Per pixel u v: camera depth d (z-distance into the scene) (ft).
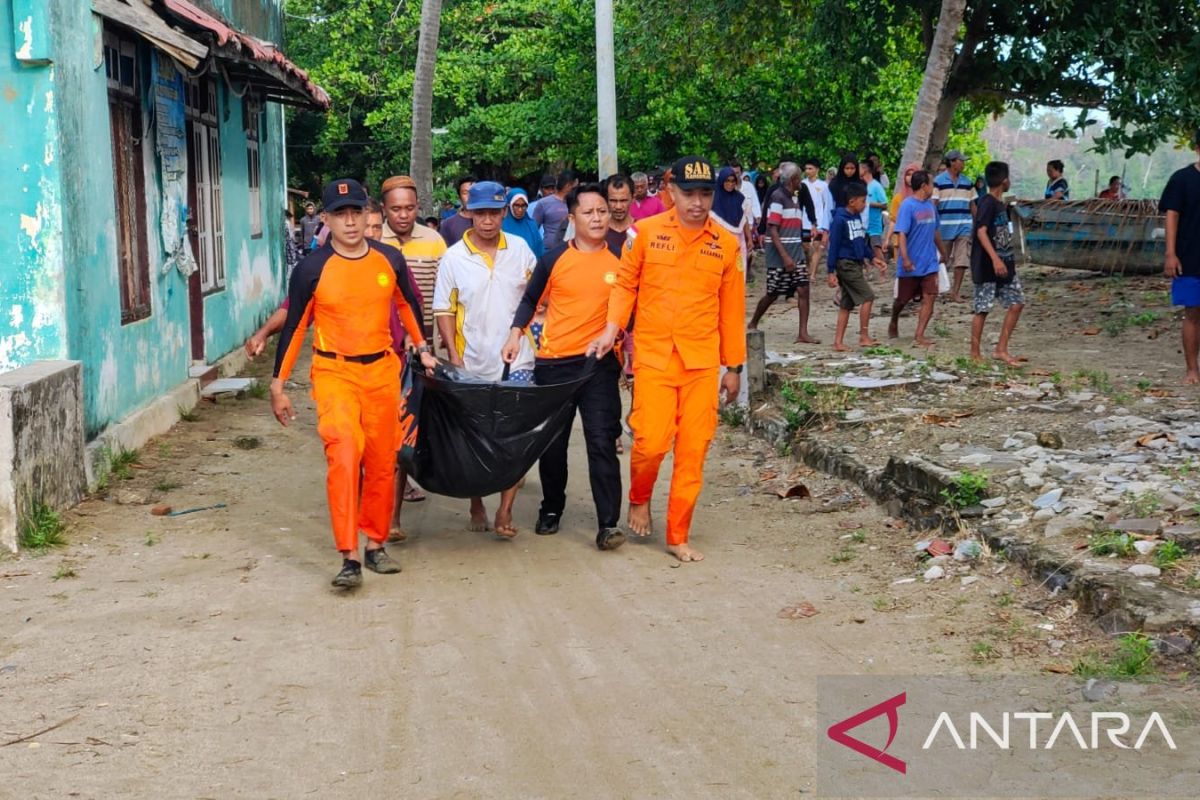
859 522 25.13
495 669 17.90
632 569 22.85
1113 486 23.12
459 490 24.02
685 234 22.71
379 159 138.00
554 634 19.38
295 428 37.24
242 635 19.48
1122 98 71.67
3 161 27.53
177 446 33.81
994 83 77.71
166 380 37.76
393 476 22.88
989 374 35.14
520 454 23.68
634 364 23.38
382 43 117.60
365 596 21.48
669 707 16.38
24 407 24.39
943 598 20.10
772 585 21.57
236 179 52.42
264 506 28.02
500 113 106.93
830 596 20.77
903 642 18.40
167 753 15.19
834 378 35.14
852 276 42.24
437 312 25.43
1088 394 31.99
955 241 56.03
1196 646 16.65
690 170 22.36
